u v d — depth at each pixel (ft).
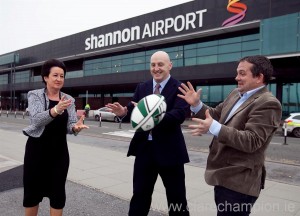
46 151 9.78
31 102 9.88
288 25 59.98
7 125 62.39
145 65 104.99
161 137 9.62
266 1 68.44
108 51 114.93
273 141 44.14
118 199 14.40
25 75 178.09
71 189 15.94
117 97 126.52
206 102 93.76
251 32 76.43
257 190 7.35
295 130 51.34
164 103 9.11
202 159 26.21
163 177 9.98
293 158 28.60
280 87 76.74
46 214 12.35
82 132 50.31
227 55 81.51
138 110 8.87
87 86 123.24
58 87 10.09
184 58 92.12
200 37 87.10
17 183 16.79
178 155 9.70
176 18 88.99
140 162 10.03
